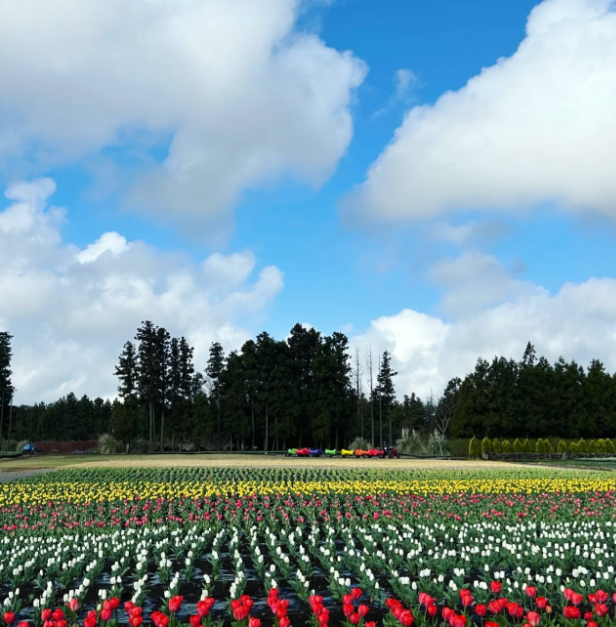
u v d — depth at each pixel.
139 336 83.62
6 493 23.44
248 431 83.50
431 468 38.88
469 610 8.74
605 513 17.67
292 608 9.00
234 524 15.62
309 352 90.50
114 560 11.97
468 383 74.56
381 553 11.39
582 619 7.81
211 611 8.82
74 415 113.88
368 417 101.38
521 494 22.61
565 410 75.25
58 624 6.90
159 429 88.88
